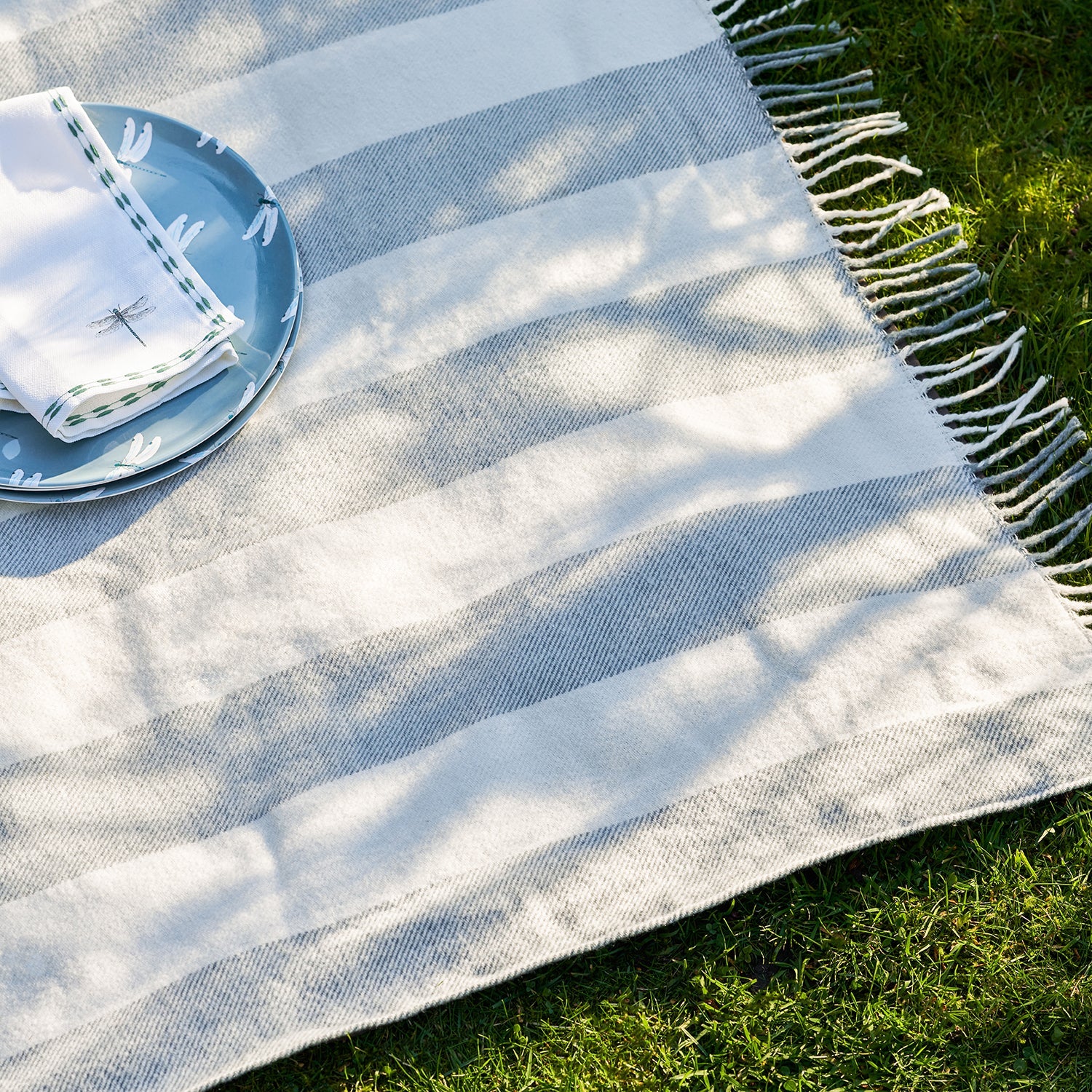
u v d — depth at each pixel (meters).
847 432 1.27
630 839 1.11
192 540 1.19
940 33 1.64
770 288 1.34
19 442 1.17
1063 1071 1.14
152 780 1.11
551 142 1.40
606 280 1.33
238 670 1.15
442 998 1.06
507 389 1.27
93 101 1.41
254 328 1.25
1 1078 1.01
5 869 1.07
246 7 1.46
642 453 1.25
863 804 1.13
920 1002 1.16
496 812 1.12
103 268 1.19
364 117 1.41
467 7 1.47
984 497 1.25
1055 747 1.16
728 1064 1.15
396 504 1.22
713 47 1.46
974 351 1.43
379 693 1.15
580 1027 1.15
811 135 1.59
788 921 1.19
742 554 1.20
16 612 1.16
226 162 1.31
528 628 1.17
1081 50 1.65
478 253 1.34
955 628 1.19
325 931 1.07
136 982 1.05
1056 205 1.55
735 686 1.16
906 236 1.52
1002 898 1.20
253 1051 1.04
